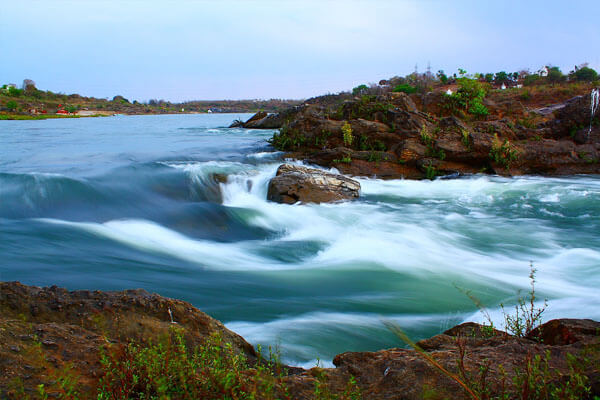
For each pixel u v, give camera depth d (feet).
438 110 96.78
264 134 125.08
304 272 28.86
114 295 13.32
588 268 30.04
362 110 80.38
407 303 23.65
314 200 47.57
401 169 62.75
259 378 9.29
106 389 9.22
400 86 190.60
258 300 23.39
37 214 35.94
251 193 50.65
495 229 40.63
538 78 237.04
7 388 8.73
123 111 598.34
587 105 79.30
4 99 424.05
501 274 28.84
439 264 30.83
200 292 24.11
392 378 10.59
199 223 39.09
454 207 48.55
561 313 22.11
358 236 38.01
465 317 21.98
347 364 11.83
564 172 64.44
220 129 153.17
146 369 9.47
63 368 9.66
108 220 36.65
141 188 45.06
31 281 23.43
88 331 11.49
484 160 64.23
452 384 10.06
